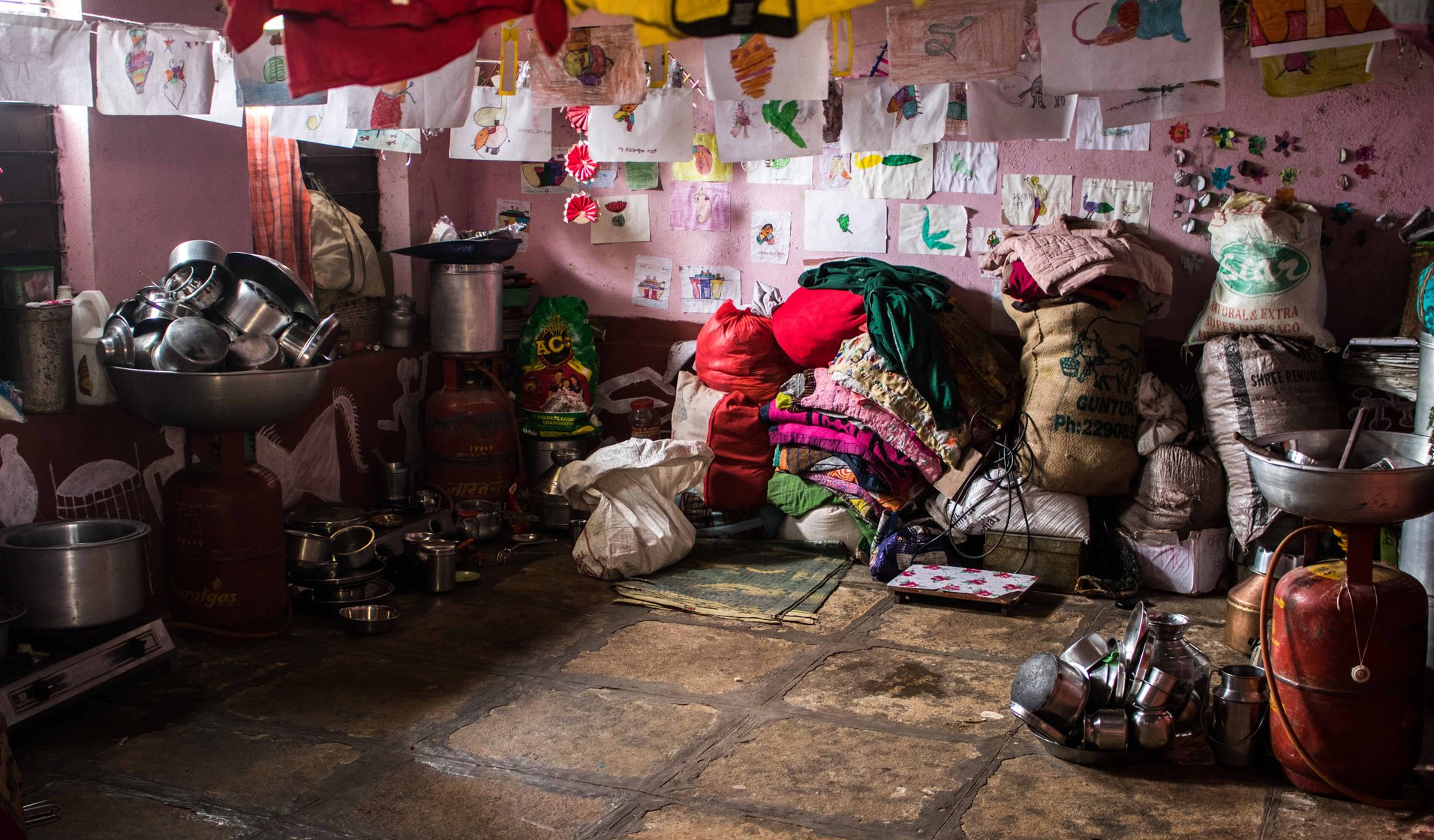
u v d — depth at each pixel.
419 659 4.12
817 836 2.96
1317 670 3.07
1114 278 4.87
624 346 6.30
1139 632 3.39
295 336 4.12
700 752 3.42
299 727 3.57
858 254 5.79
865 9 3.54
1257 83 4.97
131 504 4.30
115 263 4.23
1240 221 4.78
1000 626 4.46
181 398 3.79
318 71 2.30
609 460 5.12
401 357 5.76
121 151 4.21
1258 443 3.33
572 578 5.06
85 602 3.53
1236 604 4.18
